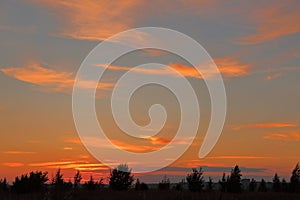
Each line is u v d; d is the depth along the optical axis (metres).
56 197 22.38
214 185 40.06
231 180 37.44
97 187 33.59
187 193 29.97
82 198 24.83
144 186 37.31
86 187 33.00
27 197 25.11
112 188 33.94
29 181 30.62
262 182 46.59
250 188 47.00
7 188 33.84
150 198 26.56
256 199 29.80
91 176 33.78
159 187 38.62
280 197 31.11
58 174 23.48
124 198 26.17
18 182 30.64
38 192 27.41
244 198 29.89
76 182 28.58
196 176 36.06
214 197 28.14
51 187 23.69
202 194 29.44
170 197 27.17
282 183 44.97
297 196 31.97
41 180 31.45
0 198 25.70
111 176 34.38
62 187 23.36
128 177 34.50
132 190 34.16
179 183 36.78
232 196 29.52
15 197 25.77
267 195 32.25
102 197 25.97
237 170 37.97
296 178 43.28
